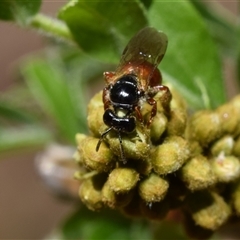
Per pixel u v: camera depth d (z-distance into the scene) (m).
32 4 0.06
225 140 0.05
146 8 0.06
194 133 0.05
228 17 0.07
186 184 0.05
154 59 0.06
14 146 0.07
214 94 0.06
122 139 0.05
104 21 0.06
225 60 0.08
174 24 0.06
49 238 0.07
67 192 0.07
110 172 0.05
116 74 0.06
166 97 0.05
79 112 0.08
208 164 0.05
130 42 0.06
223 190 0.05
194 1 0.07
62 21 0.06
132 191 0.05
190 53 0.06
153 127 0.05
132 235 0.07
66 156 0.07
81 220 0.07
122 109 0.05
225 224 0.06
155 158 0.05
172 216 0.06
